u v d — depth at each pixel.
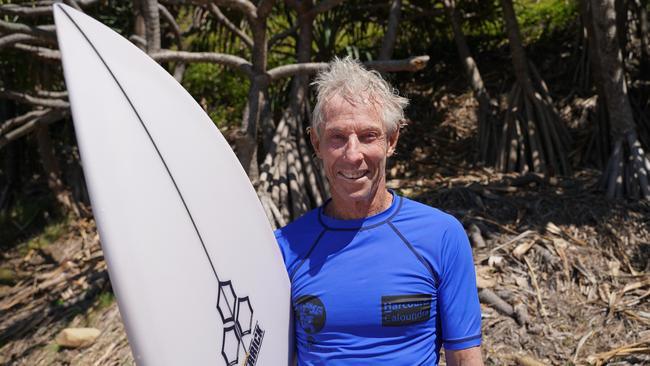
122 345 3.91
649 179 4.32
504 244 3.95
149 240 1.29
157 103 1.49
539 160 5.07
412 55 7.11
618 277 3.65
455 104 6.43
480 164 5.40
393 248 1.49
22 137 6.50
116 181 1.27
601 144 5.03
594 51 4.94
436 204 4.48
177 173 1.45
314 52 6.14
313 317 1.52
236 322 1.46
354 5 6.21
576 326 3.35
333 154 1.49
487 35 7.26
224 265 1.47
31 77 5.50
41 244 5.63
